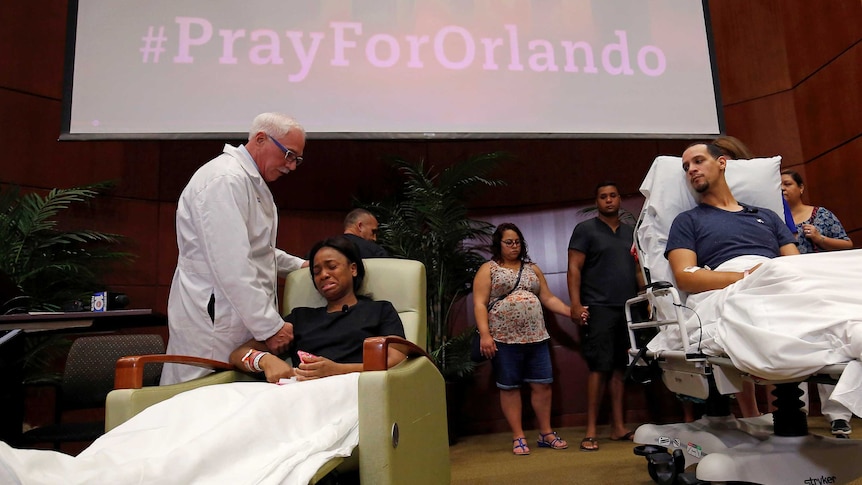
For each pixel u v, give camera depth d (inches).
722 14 180.1
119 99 144.0
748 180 100.6
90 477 39.7
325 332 77.6
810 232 127.1
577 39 161.5
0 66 147.3
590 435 130.9
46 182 148.3
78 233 137.3
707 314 76.7
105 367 113.2
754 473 71.7
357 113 151.8
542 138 155.6
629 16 164.1
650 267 97.0
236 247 75.6
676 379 88.3
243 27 151.4
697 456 87.7
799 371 58.9
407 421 57.9
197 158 163.0
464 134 153.9
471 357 140.7
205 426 53.1
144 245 155.5
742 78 175.9
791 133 170.2
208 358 78.5
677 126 161.2
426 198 148.9
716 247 90.2
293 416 54.1
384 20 156.4
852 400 53.3
